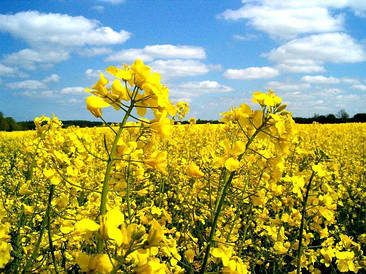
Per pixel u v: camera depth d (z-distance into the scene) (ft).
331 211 8.75
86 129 57.88
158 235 3.92
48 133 11.06
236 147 6.13
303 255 9.68
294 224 9.77
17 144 52.26
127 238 4.00
